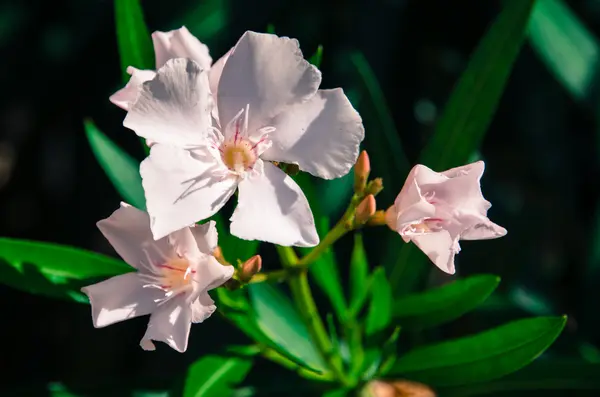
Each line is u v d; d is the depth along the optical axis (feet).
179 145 0.98
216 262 0.96
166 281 0.99
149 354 1.40
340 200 1.27
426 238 0.99
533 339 1.06
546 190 1.42
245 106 0.99
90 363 1.42
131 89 1.01
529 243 1.38
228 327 1.33
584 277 1.35
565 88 1.38
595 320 1.32
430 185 0.99
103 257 1.08
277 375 1.22
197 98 0.98
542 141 1.41
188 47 1.02
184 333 0.96
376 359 1.14
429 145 1.16
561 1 1.39
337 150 0.98
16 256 1.06
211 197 0.97
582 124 1.43
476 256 1.36
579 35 1.35
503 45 1.14
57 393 1.12
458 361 1.09
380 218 1.02
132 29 1.08
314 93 0.98
